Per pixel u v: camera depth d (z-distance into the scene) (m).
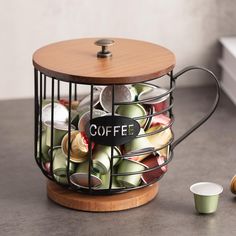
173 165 1.87
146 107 1.63
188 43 2.49
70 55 1.64
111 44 1.60
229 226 1.58
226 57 2.44
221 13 2.48
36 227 1.58
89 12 2.40
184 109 2.29
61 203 1.66
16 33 2.38
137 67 1.57
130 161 1.61
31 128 2.14
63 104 1.71
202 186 1.63
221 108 2.30
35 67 1.60
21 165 1.87
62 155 1.62
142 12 2.43
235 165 1.88
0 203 1.68
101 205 1.63
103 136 1.55
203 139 2.05
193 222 1.60
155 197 1.70
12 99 2.41
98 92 1.66
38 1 2.36
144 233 1.56
